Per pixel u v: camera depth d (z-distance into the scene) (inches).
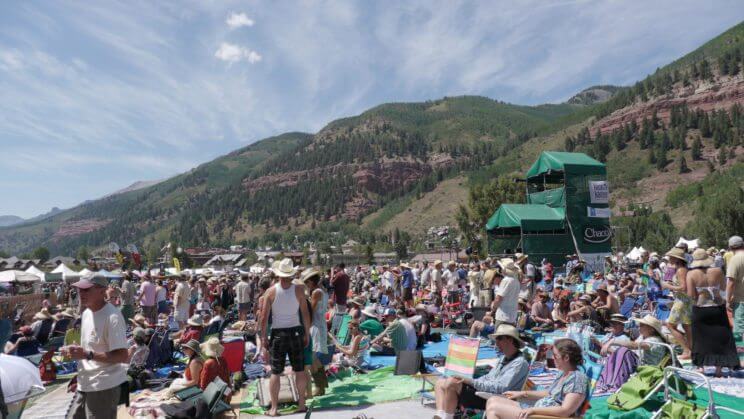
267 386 302.8
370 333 478.6
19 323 702.5
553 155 1232.2
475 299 635.5
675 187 6624.0
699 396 271.3
